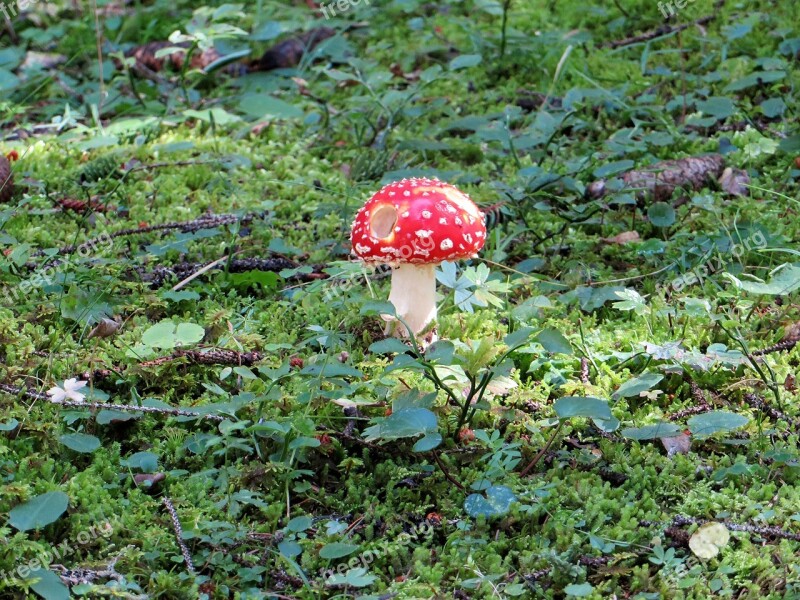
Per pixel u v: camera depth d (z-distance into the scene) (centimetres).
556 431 341
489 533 326
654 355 386
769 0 732
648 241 475
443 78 711
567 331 432
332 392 352
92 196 561
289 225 538
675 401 390
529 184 535
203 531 319
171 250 499
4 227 516
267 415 369
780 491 335
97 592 289
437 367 380
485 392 375
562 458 356
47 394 374
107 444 366
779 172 554
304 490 338
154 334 384
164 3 859
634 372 410
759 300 445
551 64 707
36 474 340
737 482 346
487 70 719
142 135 640
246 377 387
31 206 543
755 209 518
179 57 758
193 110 651
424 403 338
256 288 476
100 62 699
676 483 343
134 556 305
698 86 657
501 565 310
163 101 717
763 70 657
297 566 295
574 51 711
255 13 828
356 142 638
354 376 373
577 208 521
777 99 606
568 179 530
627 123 632
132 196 561
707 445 366
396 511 335
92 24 841
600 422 362
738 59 666
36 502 312
